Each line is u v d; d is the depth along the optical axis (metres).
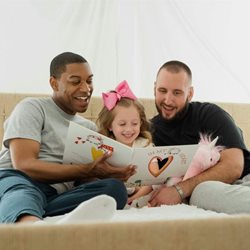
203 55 2.40
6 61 2.14
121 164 1.32
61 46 2.21
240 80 2.45
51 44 2.20
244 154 1.72
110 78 2.29
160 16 2.35
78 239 0.39
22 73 2.16
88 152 1.31
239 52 2.44
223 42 2.42
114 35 2.28
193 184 1.50
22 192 1.07
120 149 1.29
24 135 1.43
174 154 1.35
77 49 2.24
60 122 1.59
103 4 2.26
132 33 2.32
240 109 2.33
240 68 2.45
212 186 1.40
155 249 0.41
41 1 2.18
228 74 2.44
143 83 2.34
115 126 1.60
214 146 1.65
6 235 0.38
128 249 0.41
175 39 2.37
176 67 1.77
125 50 2.31
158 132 1.80
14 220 0.96
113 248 0.40
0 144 1.94
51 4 2.19
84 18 2.24
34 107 1.54
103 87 2.28
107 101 1.65
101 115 1.66
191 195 1.49
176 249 0.42
